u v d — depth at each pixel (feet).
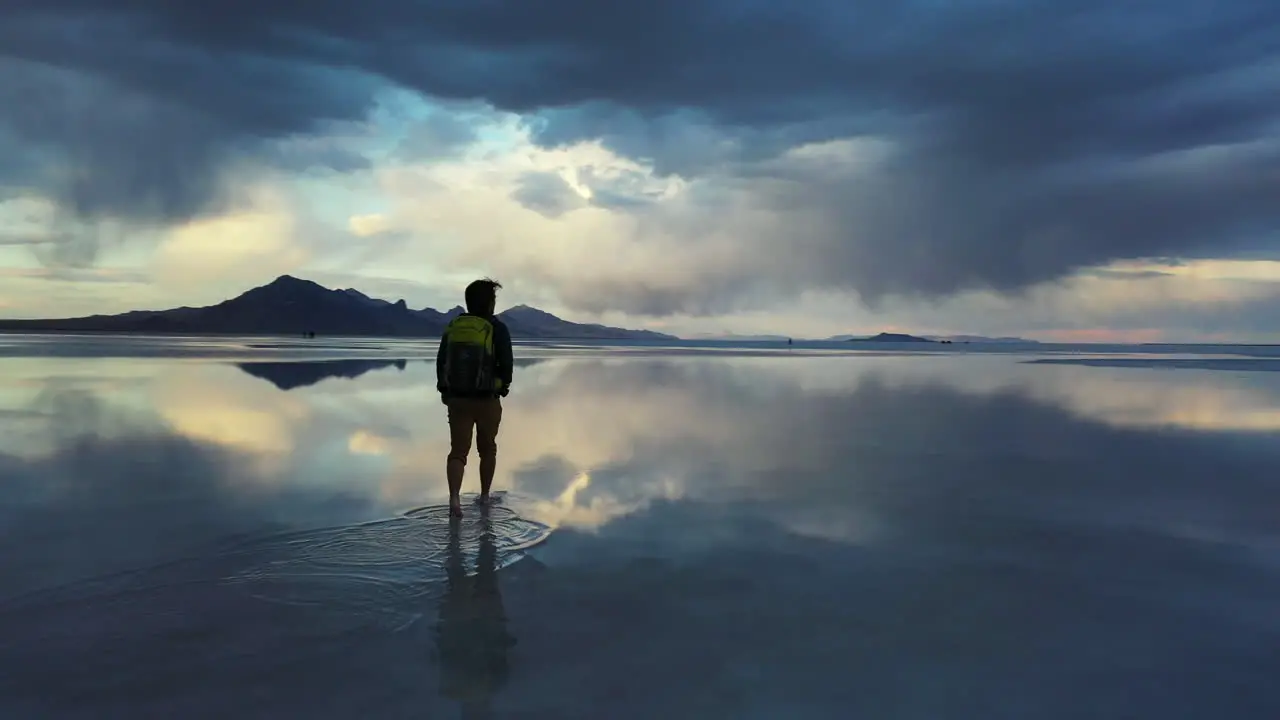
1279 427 40.32
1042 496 23.40
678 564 16.37
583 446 32.42
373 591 14.47
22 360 95.30
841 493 23.58
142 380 64.18
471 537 18.22
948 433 37.22
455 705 10.17
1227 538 18.98
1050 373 96.27
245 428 36.29
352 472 25.98
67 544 17.16
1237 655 12.10
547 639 12.35
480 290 22.74
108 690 10.46
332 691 10.52
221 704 10.14
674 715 9.97
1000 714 10.14
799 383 73.41
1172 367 116.47
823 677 11.14
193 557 16.33
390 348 175.32
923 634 12.76
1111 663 11.76
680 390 62.64
